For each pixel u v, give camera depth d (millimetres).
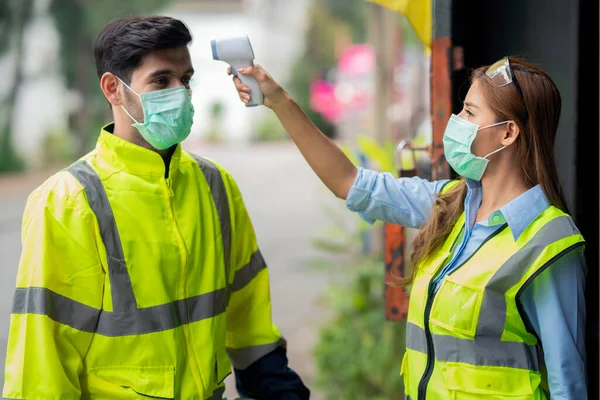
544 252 1996
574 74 3090
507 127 2115
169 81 2145
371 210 2467
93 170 2131
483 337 2041
